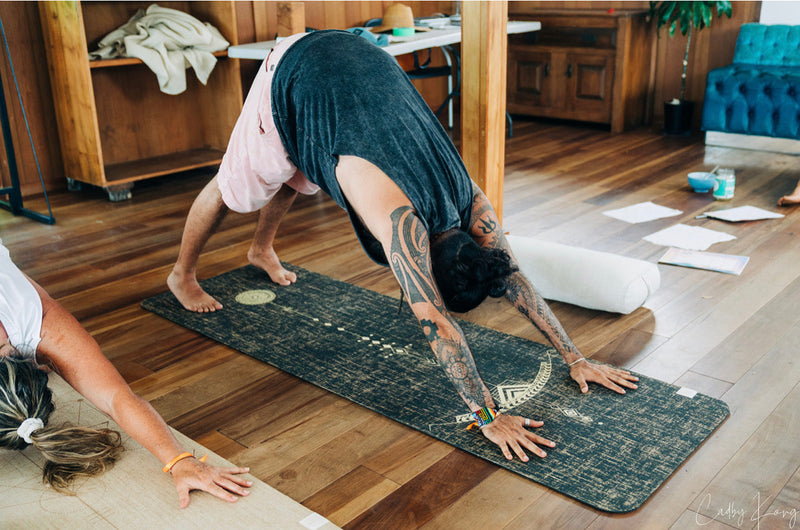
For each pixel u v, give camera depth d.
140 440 1.82
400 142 1.93
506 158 5.24
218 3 4.77
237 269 3.33
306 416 2.20
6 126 4.01
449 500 1.81
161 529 1.70
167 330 2.79
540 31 6.20
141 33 4.42
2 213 4.23
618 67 5.76
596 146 5.50
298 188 2.83
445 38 4.74
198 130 5.25
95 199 4.47
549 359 2.46
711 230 3.64
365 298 2.99
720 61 5.73
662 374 2.36
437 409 2.20
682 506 1.76
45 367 1.86
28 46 4.36
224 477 1.83
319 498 1.83
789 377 2.32
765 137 5.17
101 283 3.24
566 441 2.01
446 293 1.89
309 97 2.07
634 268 2.79
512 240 3.07
